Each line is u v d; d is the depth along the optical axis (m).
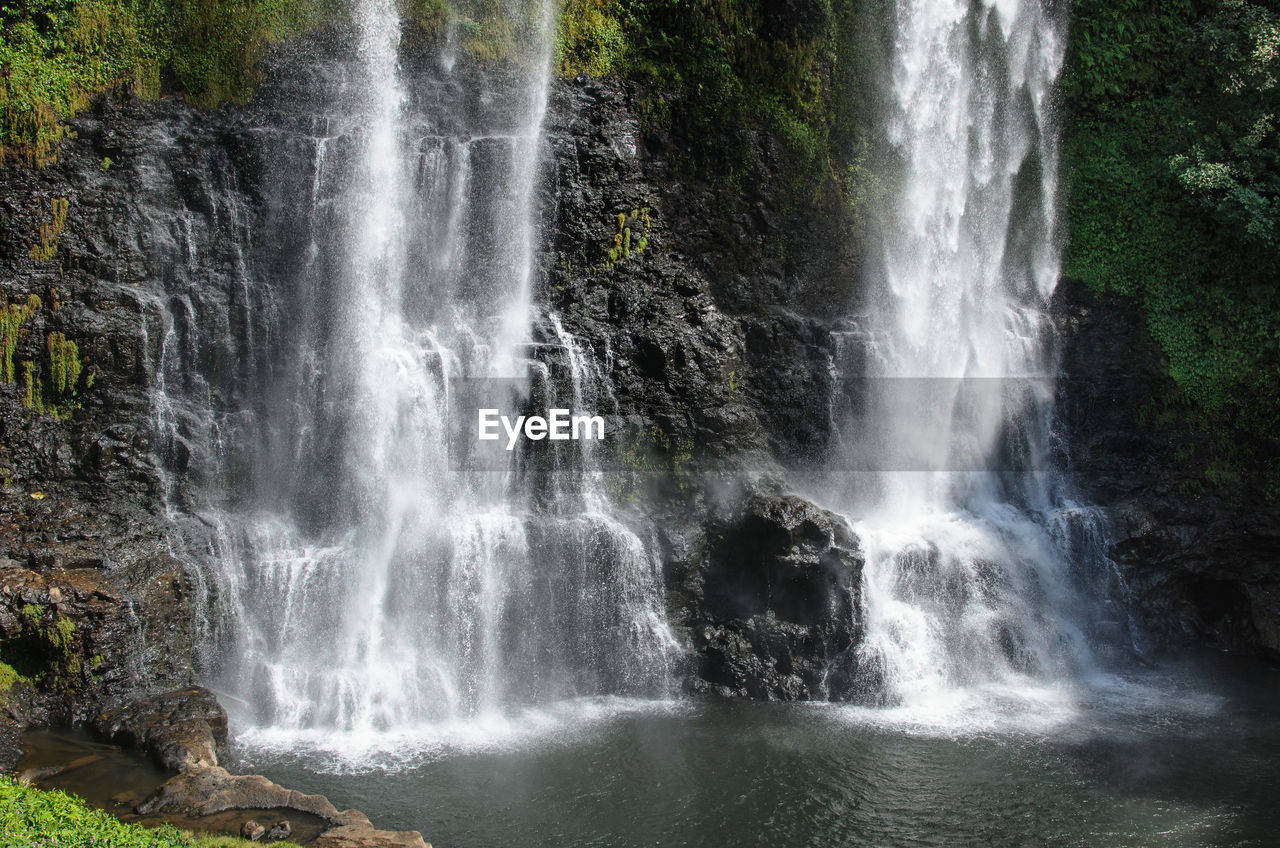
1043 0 22.28
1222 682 16.70
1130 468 19.67
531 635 15.67
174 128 16.91
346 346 17.12
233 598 14.71
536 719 14.72
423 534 15.75
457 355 17.38
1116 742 14.04
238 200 17.03
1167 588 18.64
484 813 11.60
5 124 15.80
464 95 18.55
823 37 20.70
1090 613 17.80
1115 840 11.30
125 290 15.91
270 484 16.41
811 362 18.81
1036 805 12.09
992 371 20.53
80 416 15.36
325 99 17.77
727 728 14.36
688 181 19.45
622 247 18.38
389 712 14.34
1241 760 13.47
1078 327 21.05
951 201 21.33
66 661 13.00
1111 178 22.09
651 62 19.58
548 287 18.19
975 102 21.72
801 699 15.62
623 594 16.11
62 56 16.45
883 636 15.89
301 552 15.45
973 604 16.86
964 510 19.14
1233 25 22.27
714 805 11.95
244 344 16.69
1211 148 21.44
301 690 14.31
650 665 15.96
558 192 18.44
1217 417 20.09
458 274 18.17
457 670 15.24
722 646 16.06
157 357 15.99
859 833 11.37
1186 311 20.95
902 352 20.03
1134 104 22.62
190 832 9.95
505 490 16.91
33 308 15.28
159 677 13.70
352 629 15.02
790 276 19.72
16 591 12.93
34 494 14.73
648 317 18.09
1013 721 14.77
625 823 11.48
